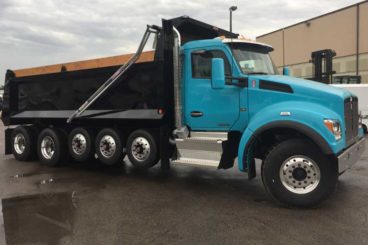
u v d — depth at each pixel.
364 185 7.24
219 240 4.74
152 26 7.59
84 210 6.06
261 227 5.14
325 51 9.91
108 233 5.05
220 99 7.07
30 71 10.48
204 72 7.25
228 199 6.55
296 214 5.66
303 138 6.06
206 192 7.05
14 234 5.09
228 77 6.88
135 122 8.34
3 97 11.34
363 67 36.28
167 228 5.19
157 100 7.78
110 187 7.59
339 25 38.66
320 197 5.81
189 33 8.58
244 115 6.85
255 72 7.07
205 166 7.09
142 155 8.04
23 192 7.27
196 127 7.42
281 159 5.99
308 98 6.23
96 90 9.01
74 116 9.24
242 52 7.11
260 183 7.70
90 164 10.30
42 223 5.50
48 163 10.00
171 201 6.49
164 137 7.75
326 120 5.73
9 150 11.30
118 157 8.59
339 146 5.75
